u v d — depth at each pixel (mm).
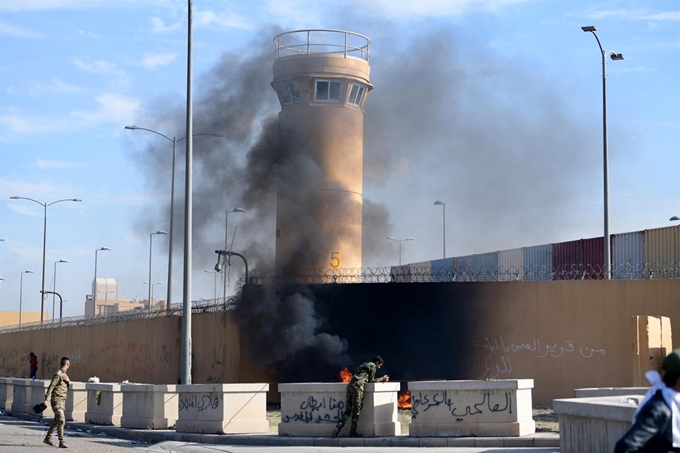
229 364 27812
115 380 38156
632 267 27812
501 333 24297
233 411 18688
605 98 27516
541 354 23922
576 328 23703
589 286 23688
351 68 31625
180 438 18875
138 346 35625
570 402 10758
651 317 21250
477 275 26781
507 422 15547
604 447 9938
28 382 29344
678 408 5699
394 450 14992
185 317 22906
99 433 21922
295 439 16891
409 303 24922
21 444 17750
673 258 26953
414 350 24688
